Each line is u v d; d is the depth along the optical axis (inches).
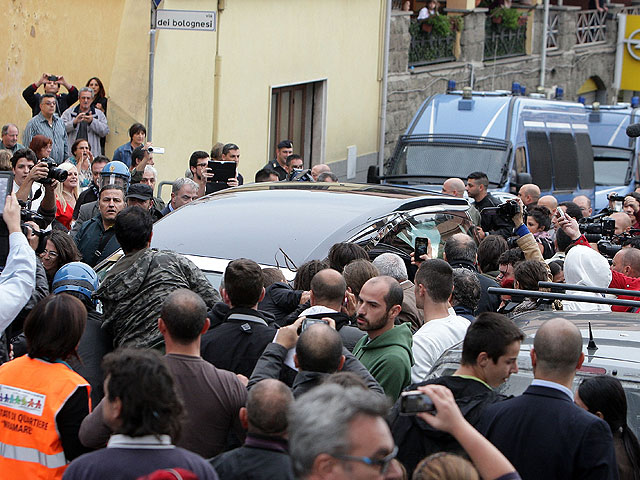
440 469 269.0
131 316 491.8
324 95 1790.1
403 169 1541.6
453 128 1569.9
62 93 1259.8
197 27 1103.6
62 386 387.2
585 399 389.7
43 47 1234.6
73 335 392.2
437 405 303.6
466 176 1512.1
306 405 250.2
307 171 1151.6
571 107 1739.7
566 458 355.3
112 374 307.6
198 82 1440.7
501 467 299.3
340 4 1798.7
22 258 450.9
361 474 243.1
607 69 2952.8
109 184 732.0
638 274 738.2
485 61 2393.0
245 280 470.0
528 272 634.8
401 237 723.4
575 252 703.7
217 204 743.7
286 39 1643.7
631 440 389.4
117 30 1299.2
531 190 1203.2
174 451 308.0
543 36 2559.1
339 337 398.3
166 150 1390.3
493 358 382.6
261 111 1600.6
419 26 2160.4
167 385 308.0
